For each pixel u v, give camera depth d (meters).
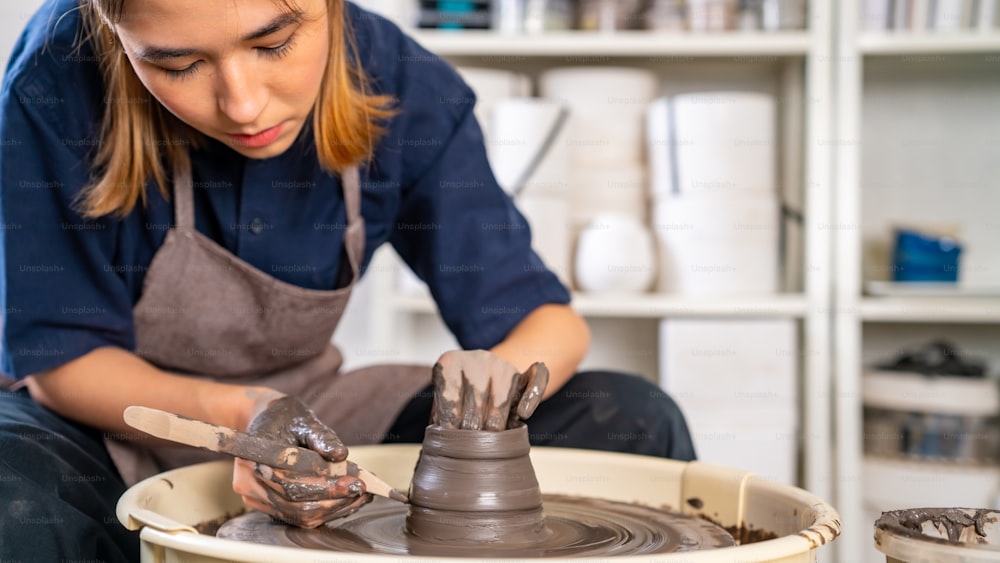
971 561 0.73
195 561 0.75
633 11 2.21
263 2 0.85
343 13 1.17
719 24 2.13
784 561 0.76
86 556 0.97
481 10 2.18
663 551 0.90
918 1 2.09
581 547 0.89
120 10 0.84
